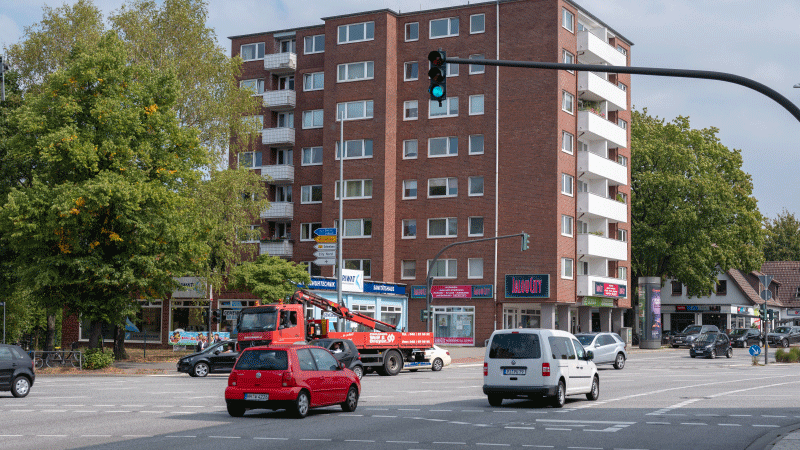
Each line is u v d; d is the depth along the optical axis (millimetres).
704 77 14945
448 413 18844
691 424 16609
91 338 37938
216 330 53531
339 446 13289
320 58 63344
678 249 68188
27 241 35781
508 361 20344
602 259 62531
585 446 13438
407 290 59969
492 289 57375
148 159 37062
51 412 19078
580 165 59562
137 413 18812
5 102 43344
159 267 37344
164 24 44188
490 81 58656
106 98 36375
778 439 13742
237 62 45812
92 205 34438
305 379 17828
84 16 45281
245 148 46156
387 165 59969
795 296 93875
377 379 32125
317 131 63094
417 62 60906
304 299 34875
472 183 58844
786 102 14641
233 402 17859
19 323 57281
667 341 75312
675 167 69500
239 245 44906
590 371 22312
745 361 46938
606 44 62750
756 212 70750
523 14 58062
